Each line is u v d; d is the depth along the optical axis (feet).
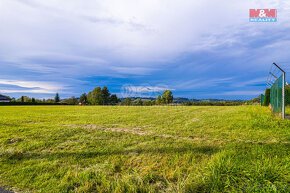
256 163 7.96
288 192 5.79
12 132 19.10
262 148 11.86
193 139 15.84
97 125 24.44
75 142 15.20
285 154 10.48
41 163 10.20
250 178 6.52
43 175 8.57
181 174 8.27
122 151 12.43
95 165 9.81
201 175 7.36
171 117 33.45
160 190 6.91
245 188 6.15
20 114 41.42
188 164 9.62
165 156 11.16
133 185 7.06
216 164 7.75
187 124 24.40
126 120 29.66
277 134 16.85
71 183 7.71
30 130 20.36
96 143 14.79
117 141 15.35
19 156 11.39
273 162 8.09
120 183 7.34
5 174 8.70
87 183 7.48
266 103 59.82
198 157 10.73
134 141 15.25
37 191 7.18
